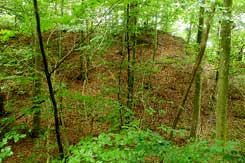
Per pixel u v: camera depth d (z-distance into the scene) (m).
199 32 11.41
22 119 11.24
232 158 3.49
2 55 6.68
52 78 6.02
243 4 7.85
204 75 20.94
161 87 19.19
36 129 10.05
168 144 3.71
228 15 6.10
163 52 22.17
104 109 6.70
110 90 9.53
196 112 13.18
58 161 4.20
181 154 3.55
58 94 5.18
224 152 3.61
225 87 9.21
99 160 3.74
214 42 11.66
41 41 3.71
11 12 5.18
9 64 6.34
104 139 3.90
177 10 6.06
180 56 20.53
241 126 17.73
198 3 5.02
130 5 6.72
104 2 3.68
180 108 5.44
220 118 9.31
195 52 11.60
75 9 3.59
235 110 19.52
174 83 20.09
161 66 21.66
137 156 3.73
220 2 6.64
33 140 10.52
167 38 26.48
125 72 16.69
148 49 21.34
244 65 15.83
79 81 16.55
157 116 15.70
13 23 6.80
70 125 11.16
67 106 7.30
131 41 10.18
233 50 12.47
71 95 5.29
